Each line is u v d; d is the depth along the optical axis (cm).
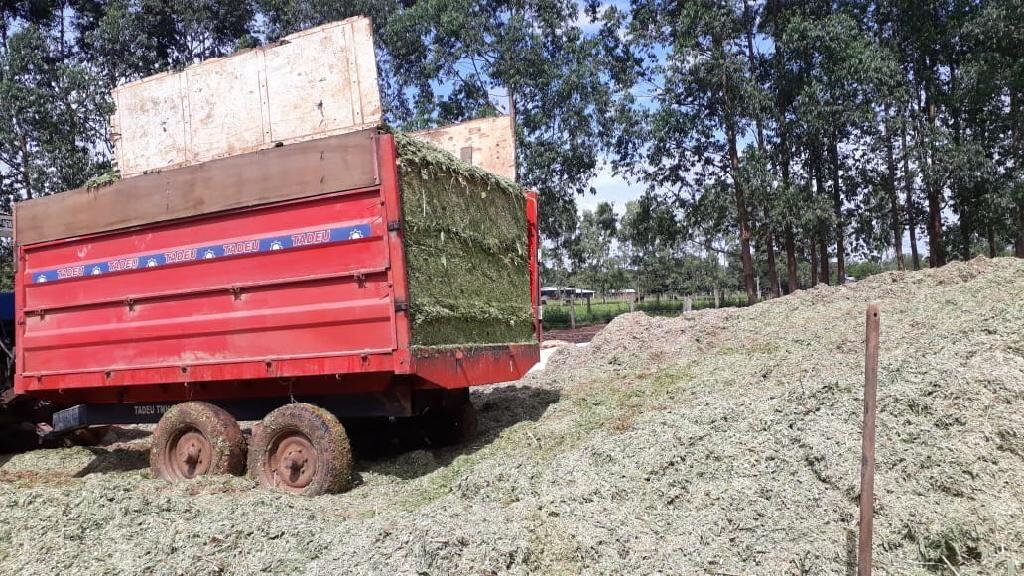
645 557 390
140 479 674
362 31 656
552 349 1548
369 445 771
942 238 2555
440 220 633
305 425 589
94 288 712
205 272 649
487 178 741
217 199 639
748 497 443
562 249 2827
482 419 810
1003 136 2336
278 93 699
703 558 390
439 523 419
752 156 2192
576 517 435
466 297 666
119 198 694
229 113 724
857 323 840
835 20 2117
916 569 368
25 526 491
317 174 597
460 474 601
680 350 951
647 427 570
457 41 2528
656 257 4162
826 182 2503
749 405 566
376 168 574
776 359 766
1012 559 367
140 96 781
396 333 563
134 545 457
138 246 686
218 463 632
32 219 750
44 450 920
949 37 2272
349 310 580
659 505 454
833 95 2097
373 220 575
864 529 327
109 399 751
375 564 400
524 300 812
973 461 438
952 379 517
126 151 785
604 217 2931
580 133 2509
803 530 406
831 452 465
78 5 2641
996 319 629
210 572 419
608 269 3541
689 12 2219
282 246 609
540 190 2570
